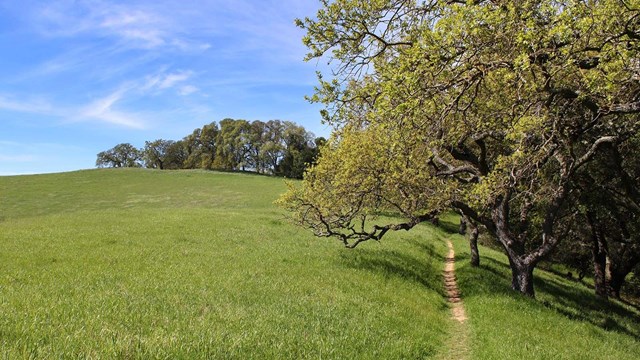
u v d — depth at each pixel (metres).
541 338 13.96
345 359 9.25
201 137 136.50
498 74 11.50
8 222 35.47
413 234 41.44
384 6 11.63
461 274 25.92
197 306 11.28
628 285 41.84
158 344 7.54
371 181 20.52
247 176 101.75
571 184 20.47
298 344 9.40
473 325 15.40
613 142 15.80
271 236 28.83
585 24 8.73
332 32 11.47
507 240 20.31
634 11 8.98
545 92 11.37
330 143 21.59
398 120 10.43
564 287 31.31
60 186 77.69
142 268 16.59
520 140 12.69
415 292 19.00
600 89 10.07
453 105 10.91
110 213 40.97
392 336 11.82
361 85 12.32
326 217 22.66
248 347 8.46
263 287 14.84
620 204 23.67
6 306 9.23
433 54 9.59
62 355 6.58
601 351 14.14
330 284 17.08
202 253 21.12
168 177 93.25
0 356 6.21
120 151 158.50
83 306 9.96
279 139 126.62
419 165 19.36
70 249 20.48
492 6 10.45
